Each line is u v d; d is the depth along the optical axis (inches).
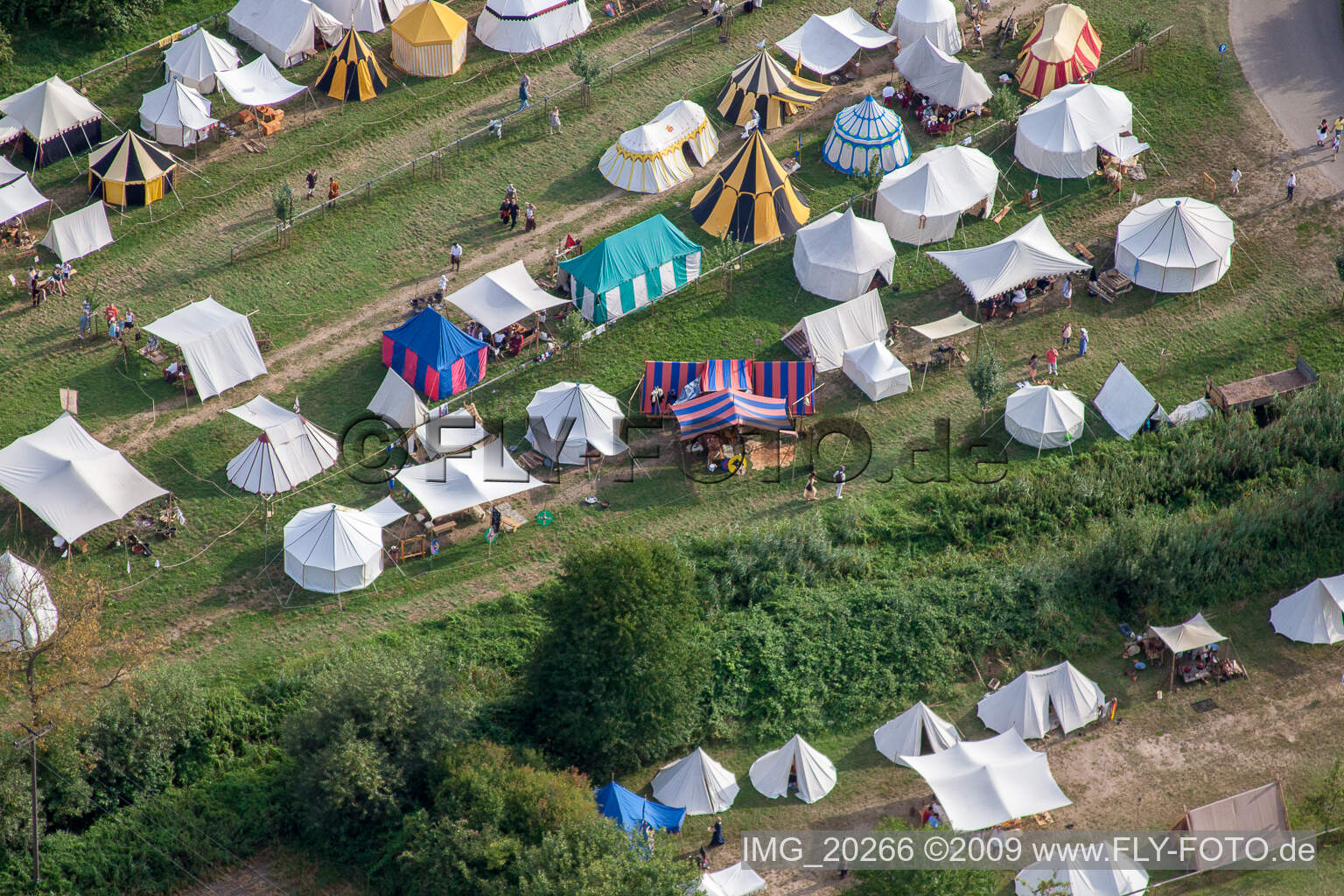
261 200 3129.9
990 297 2888.8
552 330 2888.8
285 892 2042.3
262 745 2197.3
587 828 1958.7
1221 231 2997.0
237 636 2337.6
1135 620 2433.6
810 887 2048.5
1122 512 2564.0
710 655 2294.5
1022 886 2021.4
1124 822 2144.4
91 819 2100.1
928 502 2605.8
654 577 2151.8
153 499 2503.7
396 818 2071.9
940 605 2405.3
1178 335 2908.5
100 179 3061.0
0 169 3063.5
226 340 2736.2
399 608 2401.6
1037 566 2448.3
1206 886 2054.6
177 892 2037.4
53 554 2431.1
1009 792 2087.8
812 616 2388.0
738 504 2600.9
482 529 2549.2
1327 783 2098.9
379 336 2861.7
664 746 2194.9
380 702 2098.9
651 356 2844.5
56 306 2878.9
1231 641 2409.0
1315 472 2628.0
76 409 2647.6
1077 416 2679.6
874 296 2869.1
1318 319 2935.5
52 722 2048.5
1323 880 2052.2
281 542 2486.5
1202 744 2258.9
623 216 3129.9
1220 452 2647.6
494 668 2304.4
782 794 2166.6
